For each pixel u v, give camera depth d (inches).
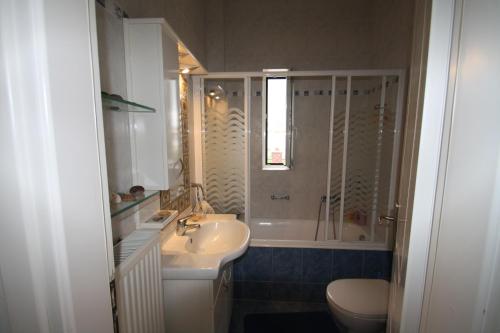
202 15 91.4
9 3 14.3
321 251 81.3
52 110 15.6
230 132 83.1
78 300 18.1
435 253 24.9
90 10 18.9
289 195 113.0
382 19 91.4
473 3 20.2
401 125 77.5
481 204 18.6
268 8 103.4
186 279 43.5
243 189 84.4
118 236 38.6
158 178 42.2
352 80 96.6
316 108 107.1
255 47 105.1
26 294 16.5
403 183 32.5
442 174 24.0
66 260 17.0
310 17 102.8
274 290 83.4
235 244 61.2
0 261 16.3
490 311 18.3
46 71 15.2
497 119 17.4
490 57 18.2
